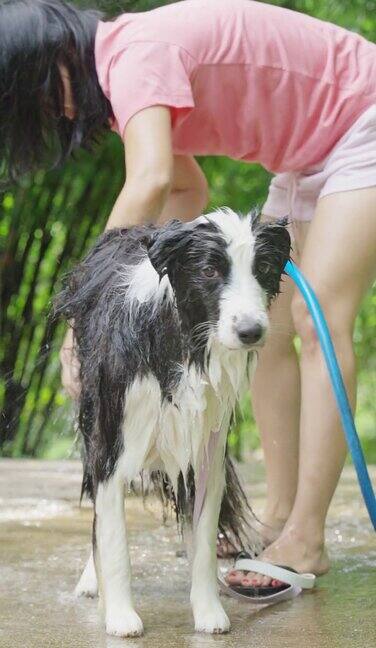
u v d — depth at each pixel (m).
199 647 2.71
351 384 3.36
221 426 2.87
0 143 3.53
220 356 2.74
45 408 8.50
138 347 2.76
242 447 9.31
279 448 3.81
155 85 3.18
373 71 3.47
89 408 2.96
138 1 5.83
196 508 2.94
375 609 3.11
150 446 2.88
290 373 3.78
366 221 3.31
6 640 2.77
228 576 3.32
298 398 3.80
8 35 3.33
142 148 3.14
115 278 2.93
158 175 3.11
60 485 5.99
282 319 3.73
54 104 3.44
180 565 3.76
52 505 5.17
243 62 3.34
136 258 2.93
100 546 2.91
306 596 3.30
